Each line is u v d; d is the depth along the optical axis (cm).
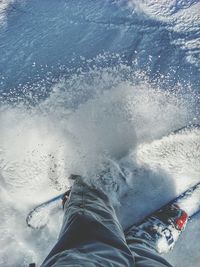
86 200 166
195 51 238
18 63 232
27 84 224
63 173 198
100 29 247
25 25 250
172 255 183
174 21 250
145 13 253
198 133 209
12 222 186
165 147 206
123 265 119
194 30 246
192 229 189
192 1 257
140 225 187
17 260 177
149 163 204
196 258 182
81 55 235
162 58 235
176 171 203
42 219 187
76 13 254
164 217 189
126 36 244
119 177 199
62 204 189
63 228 149
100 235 135
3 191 193
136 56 235
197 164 204
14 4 259
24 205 190
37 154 202
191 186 200
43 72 228
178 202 195
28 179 196
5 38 244
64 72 228
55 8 257
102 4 258
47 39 243
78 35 244
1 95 220
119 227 151
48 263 115
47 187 195
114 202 195
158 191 199
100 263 113
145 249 156
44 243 182
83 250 121
